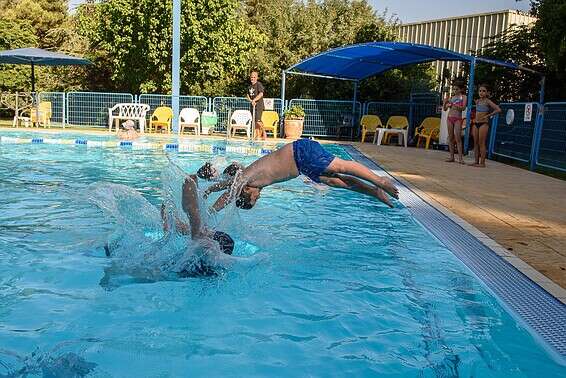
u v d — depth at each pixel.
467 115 13.42
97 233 4.82
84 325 3.05
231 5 19.42
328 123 17.72
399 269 4.08
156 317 3.20
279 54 21.38
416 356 2.74
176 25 16.78
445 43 21.16
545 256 4.16
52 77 23.98
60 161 10.10
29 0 28.83
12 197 6.46
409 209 5.98
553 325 2.92
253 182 4.38
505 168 10.84
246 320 3.18
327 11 22.27
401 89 19.42
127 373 2.53
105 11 19.77
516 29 17.17
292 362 2.67
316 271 4.04
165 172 4.24
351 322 3.16
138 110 17.31
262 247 4.58
